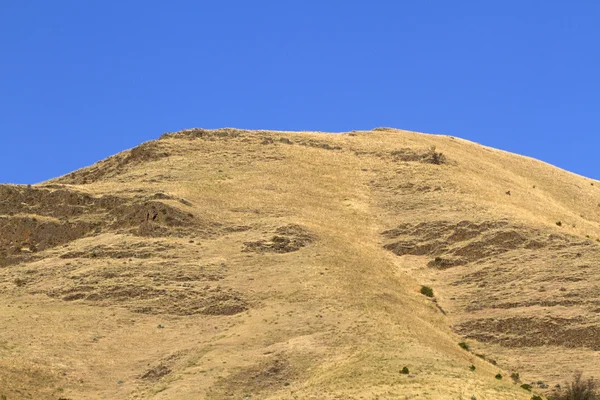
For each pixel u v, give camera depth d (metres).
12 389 88.38
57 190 139.62
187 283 111.38
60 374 92.81
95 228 130.00
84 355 96.88
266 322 100.94
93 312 106.56
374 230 133.62
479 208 135.25
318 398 81.00
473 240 124.94
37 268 120.88
